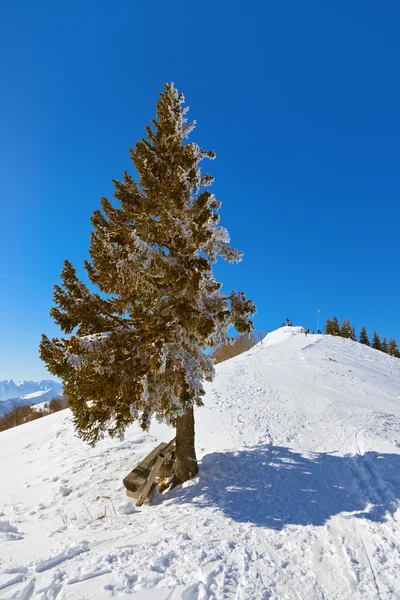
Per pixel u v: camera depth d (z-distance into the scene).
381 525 6.88
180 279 9.51
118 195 10.93
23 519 9.28
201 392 9.16
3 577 5.39
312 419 16.59
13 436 19.78
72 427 18.75
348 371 29.67
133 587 4.96
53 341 9.22
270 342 54.12
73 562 5.83
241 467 10.92
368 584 5.15
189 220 10.41
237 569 5.50
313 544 6.38
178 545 6.22
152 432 16.33
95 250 10.43
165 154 11.08
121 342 9.51
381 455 10.75
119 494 10.35
